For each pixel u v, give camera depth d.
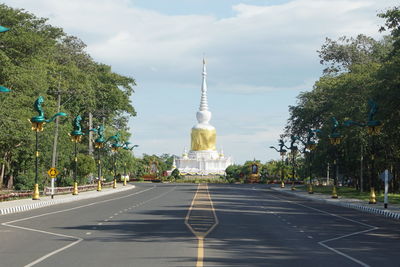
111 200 61.91
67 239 24.80
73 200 61.78
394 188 85.50
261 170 166.50
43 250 21.12
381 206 53.25
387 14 56.31
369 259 19.67
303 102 107.25
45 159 81.00
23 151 77.56
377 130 55.62
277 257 19.84
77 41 109.12
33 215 39.38
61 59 93.94
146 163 176.25
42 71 70.06
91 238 25.22
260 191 97.12
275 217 39.75
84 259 18.83
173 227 30.91
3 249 21.38
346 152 80.81
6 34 61.38
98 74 112.00
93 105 101.88
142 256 19.62
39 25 92.06
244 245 23.22
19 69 60.59
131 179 161.88
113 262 18.20
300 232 29.33
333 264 18.41
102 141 88.44
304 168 128.75
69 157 91.44
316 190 100.88
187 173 171.12
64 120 89.50
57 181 93.81
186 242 23.95
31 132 64.81
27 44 63.25
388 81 56.94
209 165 173.88
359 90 76.62
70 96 92.06
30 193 64.94
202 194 79.44
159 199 64.31
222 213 42.81
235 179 161.75
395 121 58.09
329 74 103.56
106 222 33.75
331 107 92.44
